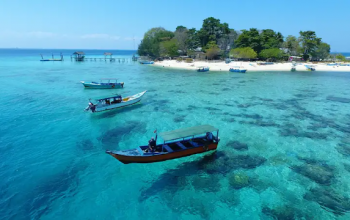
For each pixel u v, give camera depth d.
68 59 138.38
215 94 41.97
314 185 15.20
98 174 16.19
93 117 27.94
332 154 19.52
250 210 12.93
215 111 31.16
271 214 12.64
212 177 16.02
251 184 15.26
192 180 15.68
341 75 73.06
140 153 16.80
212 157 18.73
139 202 13.55
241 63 93.88
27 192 14.09
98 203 13.40
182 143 19.05
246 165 17.58
